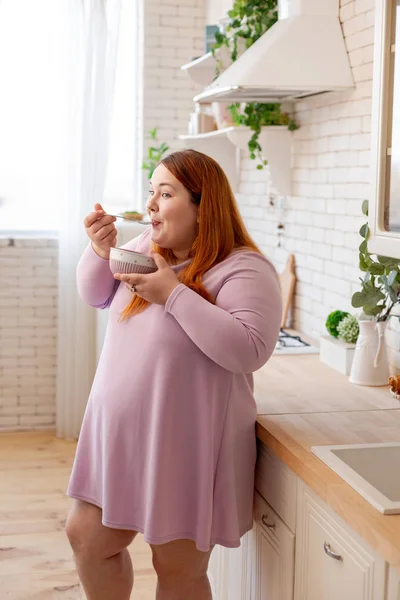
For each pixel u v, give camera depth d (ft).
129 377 6.14
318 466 5.66
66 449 13.94
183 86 15.20
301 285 11.11
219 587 8.13
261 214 12.72
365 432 6.50
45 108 14.79
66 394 14.33
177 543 6.34
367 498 5.01
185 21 15.01
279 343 10.23
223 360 5.82
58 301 14.26
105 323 13.94
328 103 9.83
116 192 15.66
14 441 14.30
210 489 6.11
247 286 6.00
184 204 6.23
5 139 14.76
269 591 6.68
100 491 6.44
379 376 8.08
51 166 14.99
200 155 6.37
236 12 10.55
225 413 6.24
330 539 5.43
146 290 5.93
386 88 6.43
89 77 13.57
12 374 14.76
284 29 9.21
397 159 6.31
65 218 13.94
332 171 9.84
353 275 9.43
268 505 6.69
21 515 11.10
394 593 4.56
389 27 6.38
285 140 11.03
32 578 9.37
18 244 14.38
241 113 11.49
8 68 14.48
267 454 6.68
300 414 7.01
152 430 6.02
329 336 9.21
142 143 15.21
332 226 9.95
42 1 14.37
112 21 13.66
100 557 6.64
